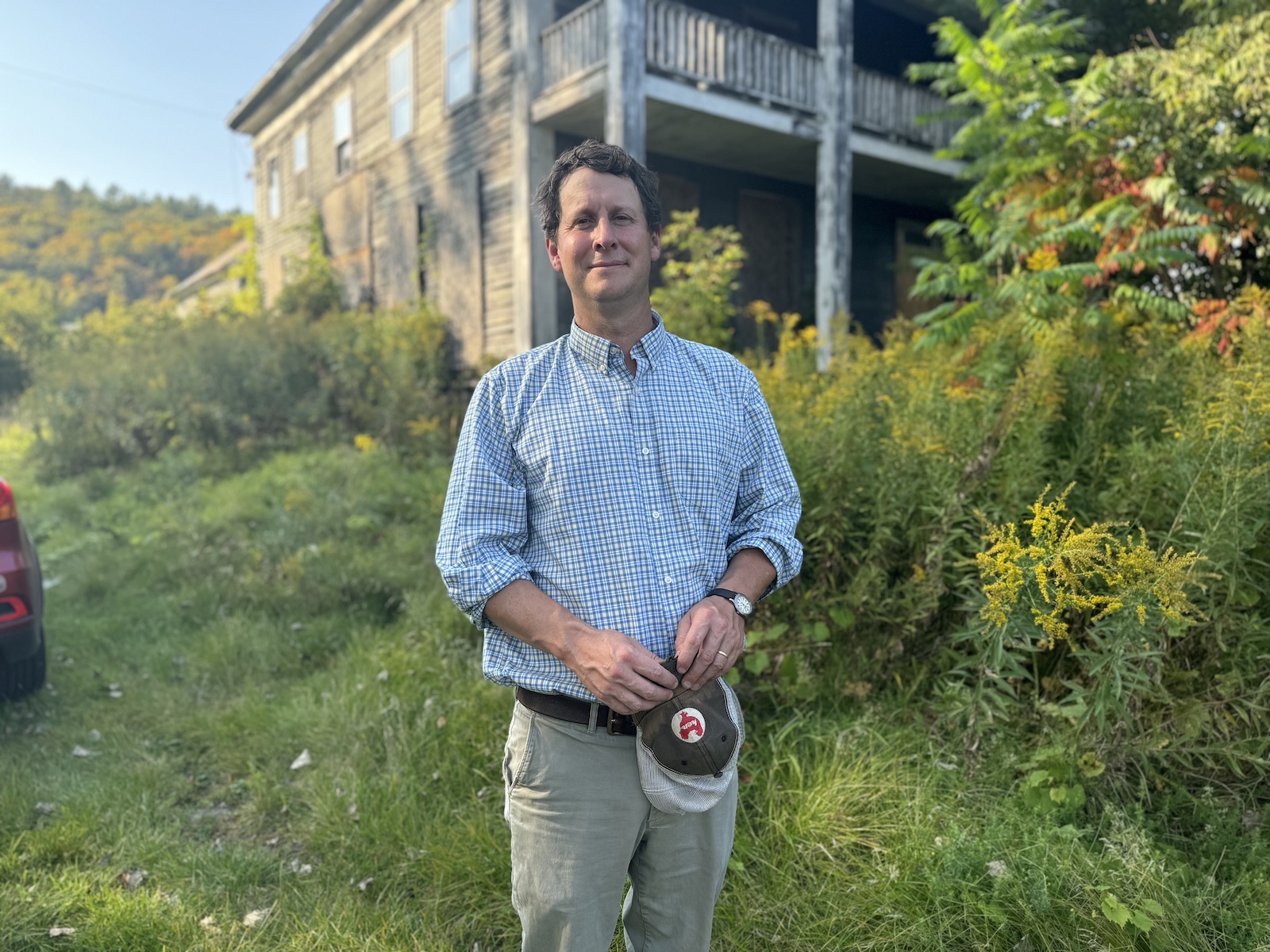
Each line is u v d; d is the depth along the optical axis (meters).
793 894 2.25
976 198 6.20
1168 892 2.06
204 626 4.73
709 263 7.72
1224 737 2.42
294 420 9.32
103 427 9.60
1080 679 2.67
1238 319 3.94
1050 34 6.00
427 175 11.16
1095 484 3.04
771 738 2.76
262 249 17.73
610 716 1.44
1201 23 6.32
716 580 1.54
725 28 8.27
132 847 2.69
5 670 3.68
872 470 3.18
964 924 2.09
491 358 9.07
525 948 1.55
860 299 12.17
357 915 2.35
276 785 3.04
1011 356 3.94
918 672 2.99
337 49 13.45
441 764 3.01
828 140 8.84
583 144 1.55
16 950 2.20
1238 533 2.39
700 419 1.52
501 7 9.41
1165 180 4.80
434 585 4.70
